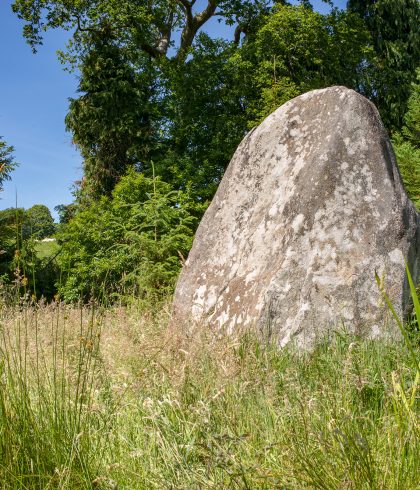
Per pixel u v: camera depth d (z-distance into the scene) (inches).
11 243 544.1
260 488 80.8
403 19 952.9
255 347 154.5
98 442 98.6
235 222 201.8
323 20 795.4
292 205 184.5
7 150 658.8
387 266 171.3
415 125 508.1
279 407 109.4
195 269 205.0
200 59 778.8
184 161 740.0
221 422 103.6
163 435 94.7
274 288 172.2
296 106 203.3
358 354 129.7
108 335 165.2
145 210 389.1
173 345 140.6
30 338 147.5
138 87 817.5
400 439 80.4
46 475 83.9
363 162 181.9
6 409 88.4
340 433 75.7
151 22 823.7
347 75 855.7
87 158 835.4
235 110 799.7
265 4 843.4
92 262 500.7
